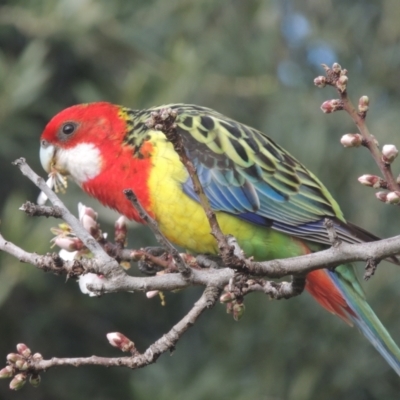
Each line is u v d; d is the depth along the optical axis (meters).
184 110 7.50
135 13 12.88
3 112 11.76
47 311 14.02
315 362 13.14
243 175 7.07
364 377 13.12
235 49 13.22
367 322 6.90
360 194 12.84
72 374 14.31
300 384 12.74
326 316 13.22
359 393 13.50
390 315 12.58
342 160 12.99
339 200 12.83
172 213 6.80
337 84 5.10
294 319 13.30
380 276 12.68
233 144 7.20
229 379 12.80
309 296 13.26
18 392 14.02
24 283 12.48
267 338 13.27
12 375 5.05
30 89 11.82
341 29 14.21
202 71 12.28
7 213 11.37
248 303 13.43
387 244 5.05
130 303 14.80
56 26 12.16
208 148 7.14
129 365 5.06
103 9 12.41
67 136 7.32
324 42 14.15
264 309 13.38
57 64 13.85
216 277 5.21
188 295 14.91
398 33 13.99
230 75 12.95
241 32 13.49
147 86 11.76
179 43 12.15
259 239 7.04
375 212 12.70
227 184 7.03
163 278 5.20
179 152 4.75
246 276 5.04
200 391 12.43
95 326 14.66
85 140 7.24
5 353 14.05
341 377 13.05
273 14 13.99
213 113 7.59
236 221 7.01
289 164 7.26
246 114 13.56
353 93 13.79
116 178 7.05
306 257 5.09
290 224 6.98
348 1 14.46
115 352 14.66
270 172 7.12
